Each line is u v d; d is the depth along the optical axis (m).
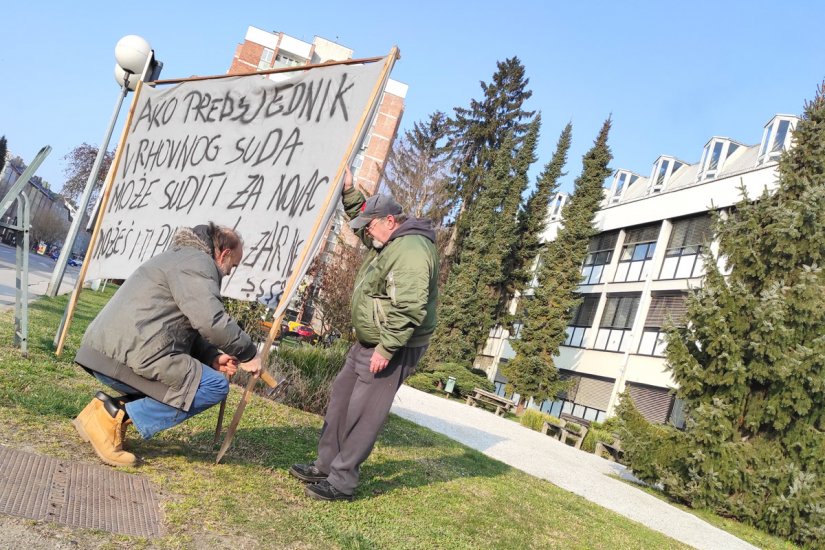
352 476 4.31
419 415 13.73
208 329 3.57
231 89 5.79
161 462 3.96
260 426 5.69
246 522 3.37
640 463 13.25
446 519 4.70
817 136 12.64
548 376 30.20
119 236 6.14
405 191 40.03
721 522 11.53
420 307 3.98
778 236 12.26
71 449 3.67
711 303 12.80
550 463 12.29
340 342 10.23
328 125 4.95
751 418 12.19
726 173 25.77
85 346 3.67
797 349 11.67
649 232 29.92
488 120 45.03
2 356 5.46
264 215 5.02
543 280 31.41
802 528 11.12
